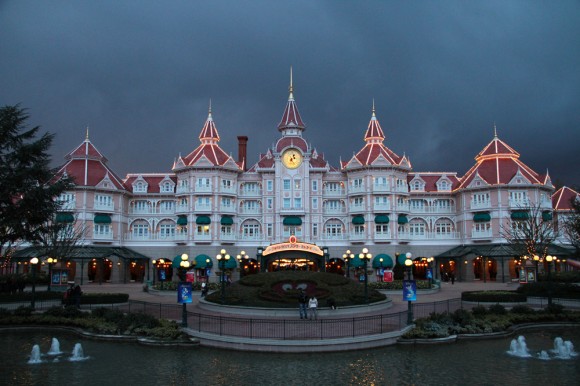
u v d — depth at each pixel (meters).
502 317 39.62
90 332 36.00
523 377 26.25
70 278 83.06
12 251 74.69
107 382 25.31
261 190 91.81
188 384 25.03
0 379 25.75
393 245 86.81
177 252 88.69
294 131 93.62
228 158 89.81
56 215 69.75
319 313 41.59
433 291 62.16
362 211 88.44
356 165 89.19
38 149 47.88
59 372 26.97
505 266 82.31
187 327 35.84
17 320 38.97
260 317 41.03
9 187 45.47
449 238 89.38
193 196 87.94
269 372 27.05
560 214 92.31
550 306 43.62
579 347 32.91
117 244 87.19
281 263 82.25
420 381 25.61
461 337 34.81
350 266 82.25
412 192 92.50
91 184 84.62
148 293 63.44
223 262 45.75
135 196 92.50
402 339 33.41
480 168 89.19
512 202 84.19
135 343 33.75
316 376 26.38
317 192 90.81
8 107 48.09
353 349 31.80
